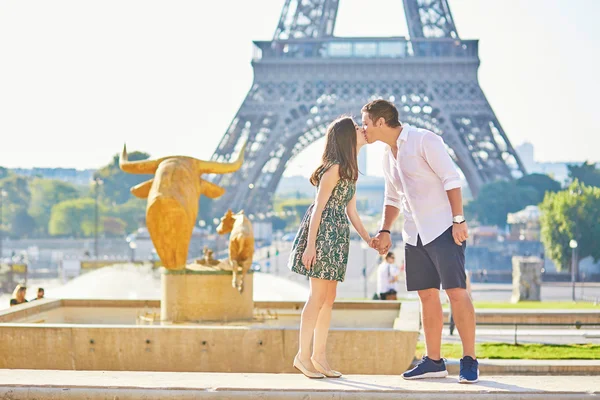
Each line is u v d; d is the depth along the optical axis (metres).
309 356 10.42
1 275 82.25
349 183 10.59
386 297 29.19
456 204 10.20
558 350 22.05
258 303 21.16
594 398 9.00
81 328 15.40
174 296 18.06
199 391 9.05
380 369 15.32
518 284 56.94
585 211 111.94
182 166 18.64
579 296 77.56
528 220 159.88
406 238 10.65
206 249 19.30
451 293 10.20
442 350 21.80
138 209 192.00
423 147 10.30
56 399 9.05
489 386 9.40
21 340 15.48
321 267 10.40
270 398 9.06
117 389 9.06
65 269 91.94
